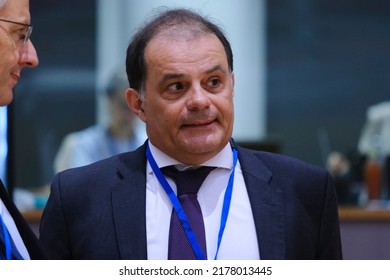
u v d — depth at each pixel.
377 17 19.38
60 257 4.70
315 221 4.75
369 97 19.55
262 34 18.61
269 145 8.78
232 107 4.57
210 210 4.57
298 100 19.52
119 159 4.87
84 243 4.60
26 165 18.95
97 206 4.66
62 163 10.42
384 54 19.44
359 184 10.80
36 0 19.36
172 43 4.45
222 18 17.56
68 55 19.42
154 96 4.49
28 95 19.20
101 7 18.38
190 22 4.53
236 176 4.70
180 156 4.56
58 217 4.72
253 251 4.45
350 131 19.59
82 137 10.42
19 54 4.43
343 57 19.47
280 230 4.53
